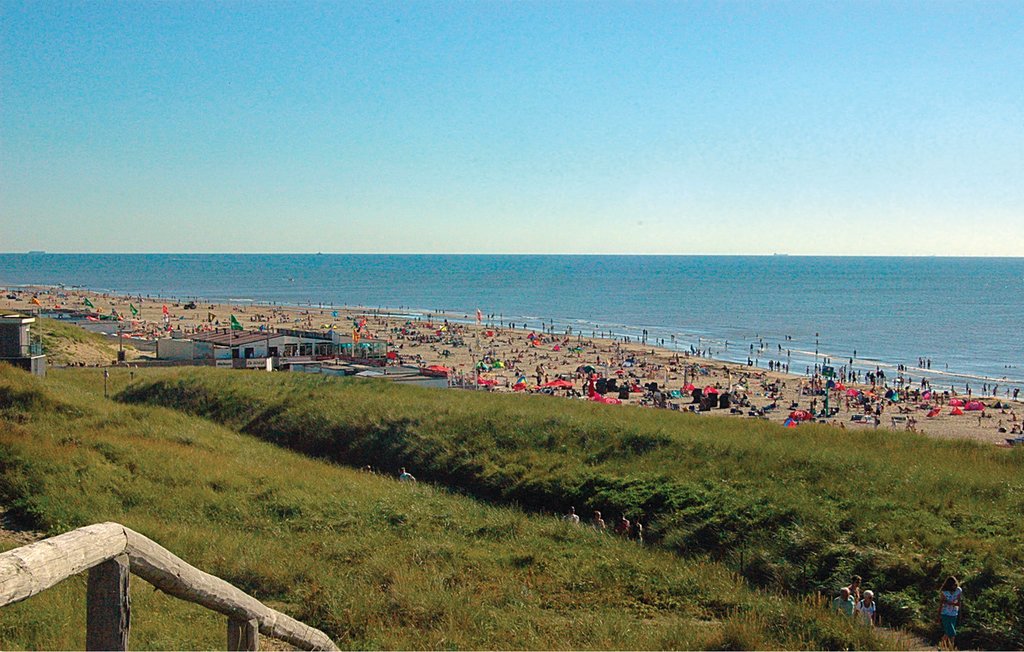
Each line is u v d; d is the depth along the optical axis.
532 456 25.30
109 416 27.62
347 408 31.86
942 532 17.12
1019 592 14.21
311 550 15.82
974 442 27.55
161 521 17.11
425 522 18.75
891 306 189.25
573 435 26.73
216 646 10.16
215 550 14.96
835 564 16.34
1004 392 81.31
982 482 20.64
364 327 121.38
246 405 34.53
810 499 19.62
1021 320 155.75
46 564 3.49
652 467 23.39
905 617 14.34
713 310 179.88
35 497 17.36
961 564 15.46
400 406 31.45
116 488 19.02
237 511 18.55
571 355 101.38
